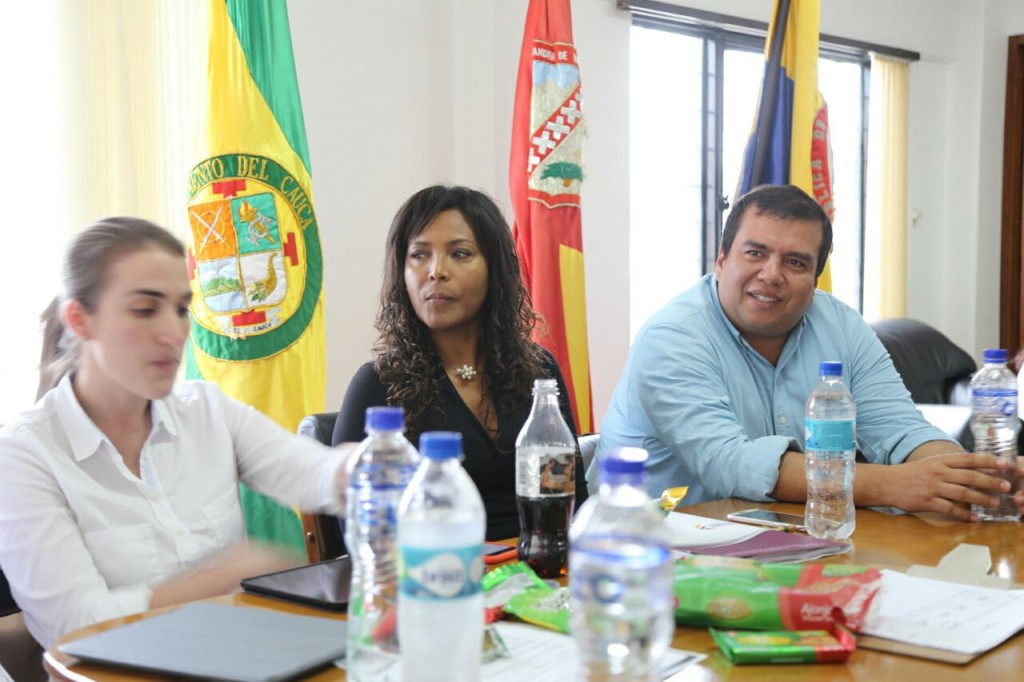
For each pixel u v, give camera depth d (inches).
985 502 64.8
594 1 179.8
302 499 65.4
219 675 36.7
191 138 126.6
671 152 202.8
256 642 40.5
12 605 57.2
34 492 56.7
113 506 59.8
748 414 85.7
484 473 76.9
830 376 65.7
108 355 57.5
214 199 109.5
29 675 58.7
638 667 33.1
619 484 33.2
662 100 200.4
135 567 59.8
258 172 110.4
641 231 199.9
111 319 56.9
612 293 187.0
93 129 119.4
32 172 117.7
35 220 118.0
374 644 37.9
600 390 186.2
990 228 264.7
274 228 111.3
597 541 34.4
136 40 122.7
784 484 70.9
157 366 57.6
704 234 209.6
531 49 133.9
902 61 244.4
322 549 68.0
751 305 83.3
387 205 153.2
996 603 45.3
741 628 41.3
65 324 59.3
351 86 148.0
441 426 76.2
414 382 75.8
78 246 58.1
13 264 116.8
